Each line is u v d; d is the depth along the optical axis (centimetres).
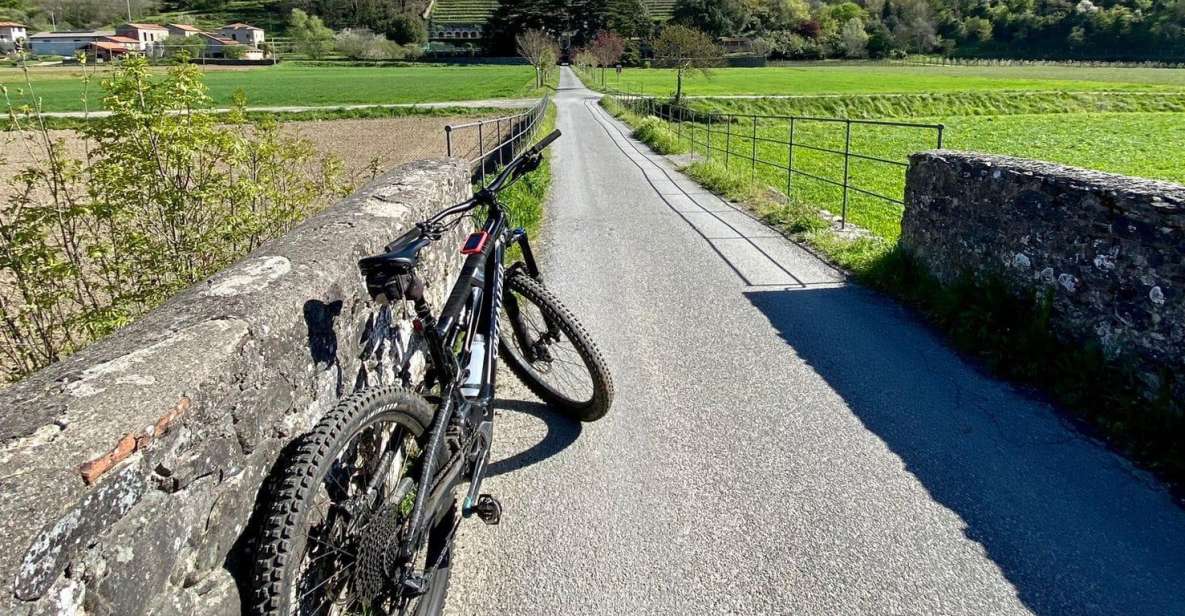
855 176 1878
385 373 346
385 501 224
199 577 182
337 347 280
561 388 441
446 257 510
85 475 143
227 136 613
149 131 578
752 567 304
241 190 630
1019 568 302
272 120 692
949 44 12669
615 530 329
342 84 7081
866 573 300
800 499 352
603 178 1609
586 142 2483
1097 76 8131
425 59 11506
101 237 594
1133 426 405
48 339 549
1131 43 11531
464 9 15600
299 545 184
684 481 368
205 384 185
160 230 611
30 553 128
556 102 5084
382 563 213
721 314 636
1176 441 379
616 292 707
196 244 617
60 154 560
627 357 537
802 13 12719
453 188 557
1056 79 7600
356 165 2448
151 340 198
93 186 580
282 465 228
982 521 333
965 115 4938
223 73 9162
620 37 10356
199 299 232
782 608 281
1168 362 407
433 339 252
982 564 304
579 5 11206
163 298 595
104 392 166
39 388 169
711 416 440
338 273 286
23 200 544
